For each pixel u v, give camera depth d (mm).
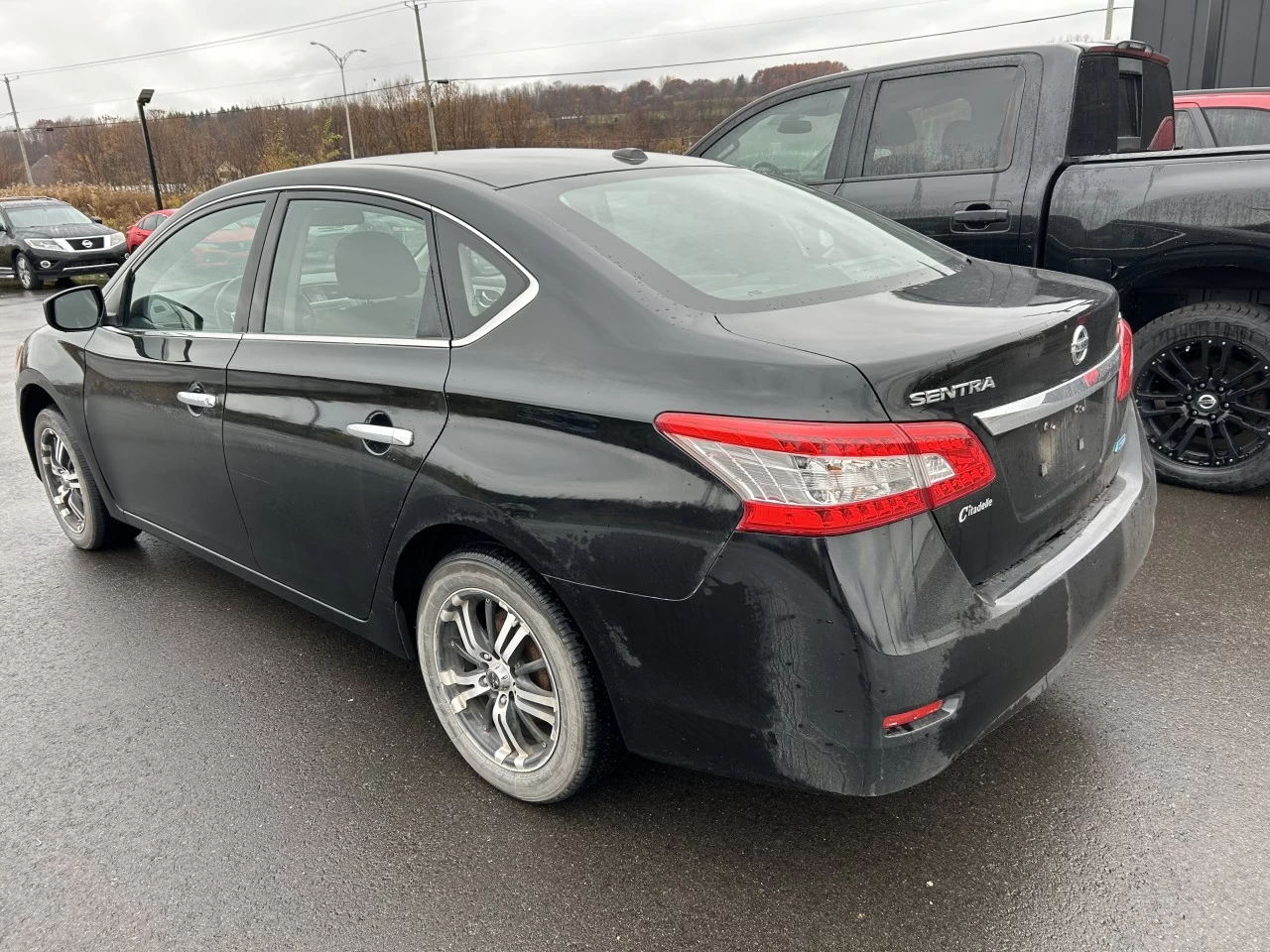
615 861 2375
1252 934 2035
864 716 1894
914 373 1897
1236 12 10227
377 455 2570
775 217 2855
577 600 2195
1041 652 2146
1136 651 3164
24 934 2217
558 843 2445
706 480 1953
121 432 3707
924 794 2549
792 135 5387
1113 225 4277
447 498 2389
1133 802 2463
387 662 3422
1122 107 4965
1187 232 4102
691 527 1979
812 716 1938
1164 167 4184
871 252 2805
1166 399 4469
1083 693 2947
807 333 2062
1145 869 2238
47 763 2881
